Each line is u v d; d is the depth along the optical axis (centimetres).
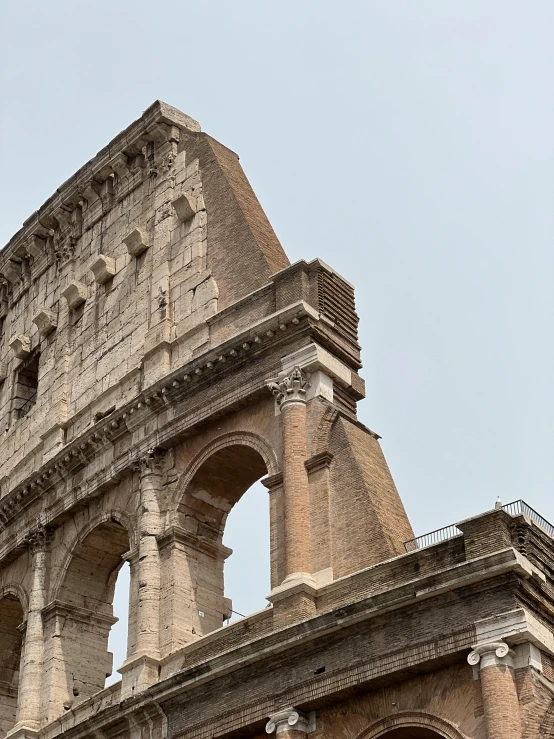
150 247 6062
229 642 4738
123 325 5997
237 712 4494
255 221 5772
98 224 6488
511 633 3969
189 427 5278
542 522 4294
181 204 5947
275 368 5103
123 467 5472
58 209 6650
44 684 5444
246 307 5403
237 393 5162
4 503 6000
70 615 5591
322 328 5094
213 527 5294
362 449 4838
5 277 7006
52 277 6688
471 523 4197
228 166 6047
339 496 4709
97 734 4925
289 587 4553
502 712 3866
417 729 4131
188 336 5581
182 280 5791
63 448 5784
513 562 4022
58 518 5738
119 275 6184
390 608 4228
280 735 4312
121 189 6425
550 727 3841
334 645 4347
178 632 4975
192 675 4647
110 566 5738
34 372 6756
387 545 4491
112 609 5700
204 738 4553
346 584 4484
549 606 4112
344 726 4269
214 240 5762
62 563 5666
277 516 4822
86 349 6184
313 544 4675
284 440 4888
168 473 5334
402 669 4147
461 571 4103
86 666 5531
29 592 5728
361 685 4228
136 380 5719
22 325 6806
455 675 4097
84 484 5647
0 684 6081
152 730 4756
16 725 5381
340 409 4931
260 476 5309
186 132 6256
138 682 4891
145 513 5247
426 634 4150
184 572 5116
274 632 4450
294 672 4403
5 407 6688
